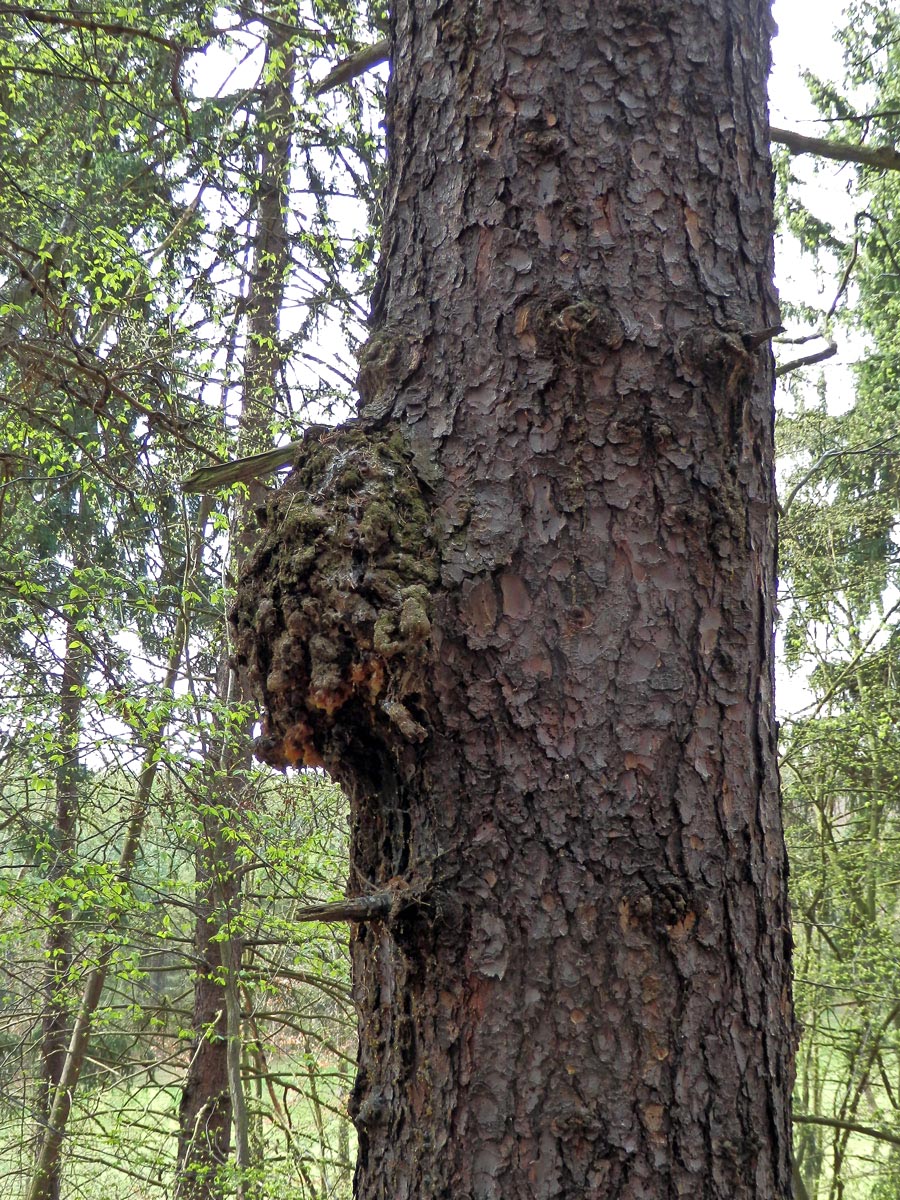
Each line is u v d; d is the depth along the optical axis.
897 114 3.06
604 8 1.53
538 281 1.46
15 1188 7.42
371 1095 1.41
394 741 1.38
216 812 5.70
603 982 1.28
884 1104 7.63
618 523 1.39
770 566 1.52
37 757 5.56
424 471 1.45
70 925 6.15
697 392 1.43
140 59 7.21
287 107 7.78
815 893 7.31
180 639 6.16
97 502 7.39
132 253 5.89
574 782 1.33
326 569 1.40
